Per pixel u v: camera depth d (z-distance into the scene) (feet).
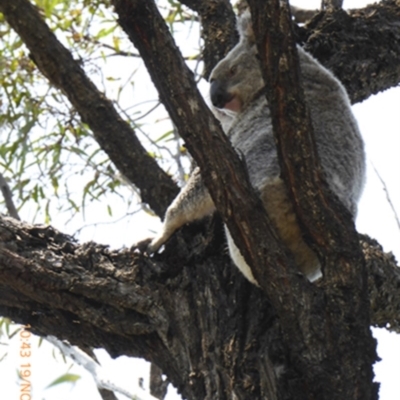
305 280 22.45
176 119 22.17
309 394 22.17
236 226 22.47
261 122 30.66
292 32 21.43
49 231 25.99
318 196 22.31
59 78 33.32
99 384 23.45
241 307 24.75
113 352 25.48
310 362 22.11
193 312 24.93
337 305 22.31
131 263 25.55
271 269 22.34
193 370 23.99
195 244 26.94
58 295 24.80
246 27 34.45
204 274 25.79
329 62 34.53
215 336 24.27
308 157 22.15
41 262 24.90
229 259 26.20
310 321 22.18
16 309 25.64
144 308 24.85
